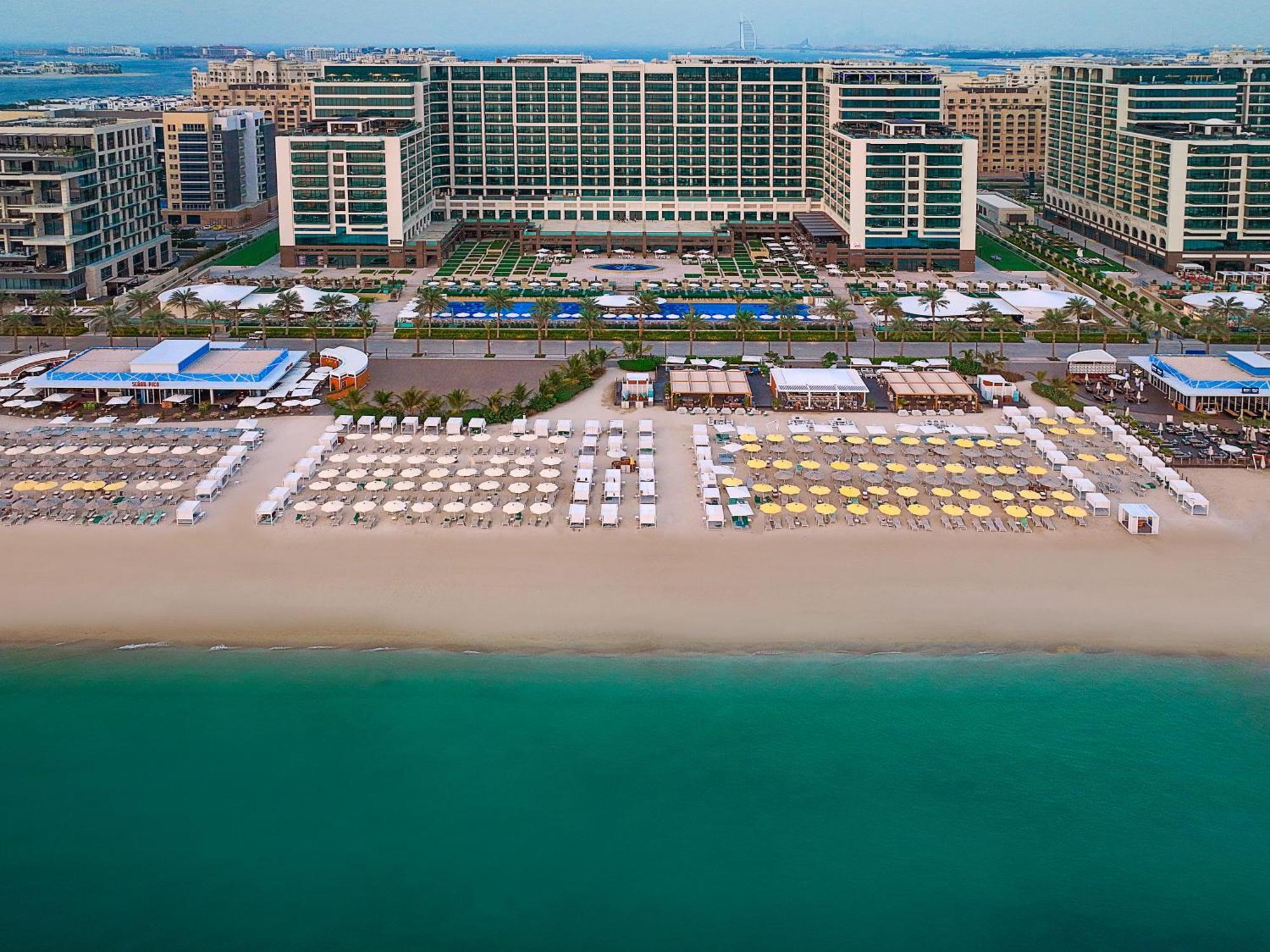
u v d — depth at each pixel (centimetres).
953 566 15338
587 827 11069
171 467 18112
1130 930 10031
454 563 15312
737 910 10231
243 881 10481
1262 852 10844
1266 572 15238
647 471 17812
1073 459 18750
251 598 14375
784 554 15638
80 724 12200
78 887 10400
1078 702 12638
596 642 13538
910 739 12125
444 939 9906
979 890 10450
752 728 12225
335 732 12112
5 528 16138
